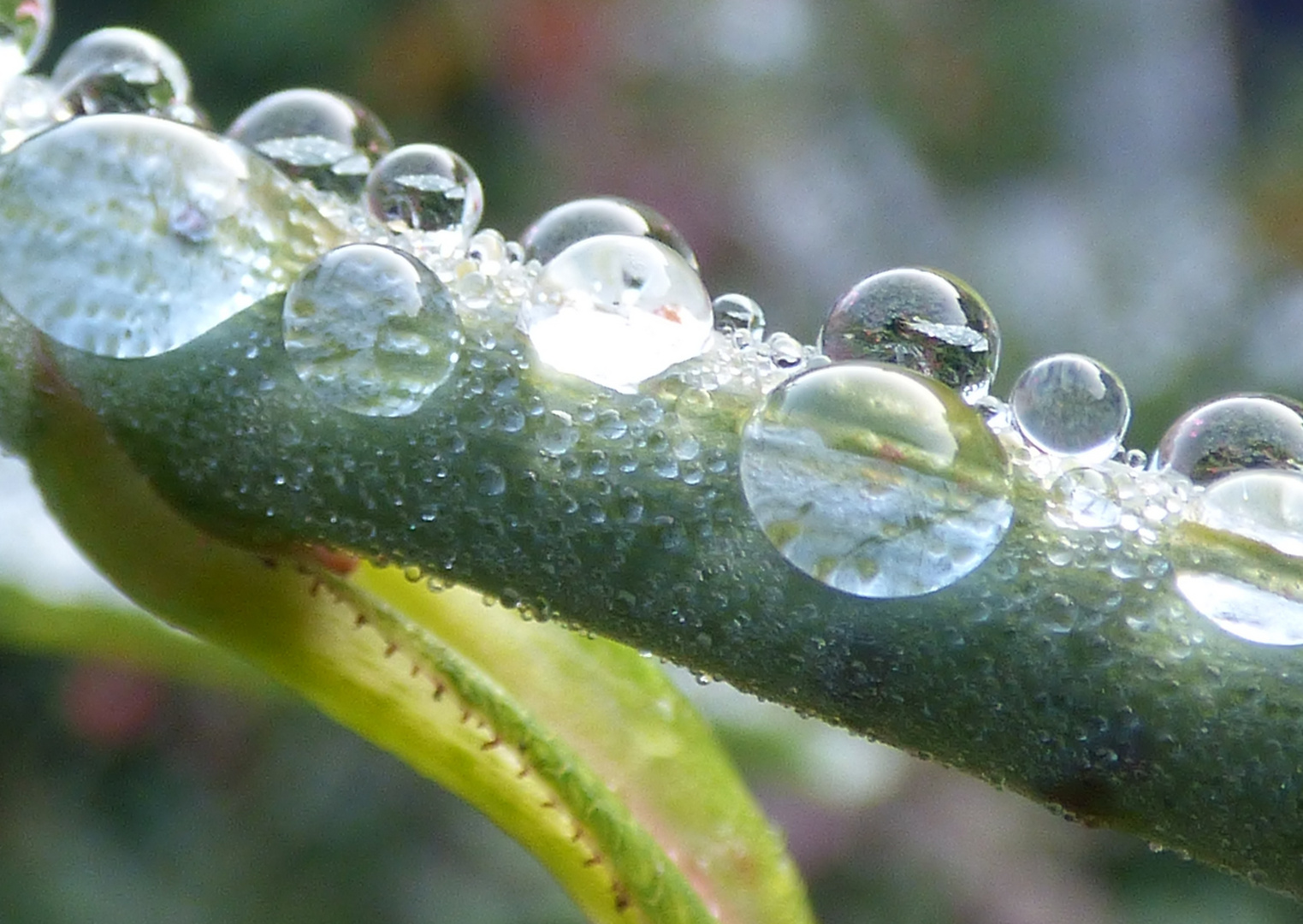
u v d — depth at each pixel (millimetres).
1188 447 56
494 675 58
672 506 53
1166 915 186
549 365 53
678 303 55
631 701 59
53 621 69
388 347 53
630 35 202
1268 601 52
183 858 177
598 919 56
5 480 69
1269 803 52
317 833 180
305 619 56
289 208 55
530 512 53
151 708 178
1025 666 52
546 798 57
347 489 53
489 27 194
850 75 229
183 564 56
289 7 191
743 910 58
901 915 178
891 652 52
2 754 177
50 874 172
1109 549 52
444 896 179
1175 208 242
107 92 62
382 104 194
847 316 59
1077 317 220
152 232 54
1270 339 220
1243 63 282
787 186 210
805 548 52
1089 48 249
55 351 54
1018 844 185
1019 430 56
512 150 196
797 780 78
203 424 54
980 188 238
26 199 54
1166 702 52
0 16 59
